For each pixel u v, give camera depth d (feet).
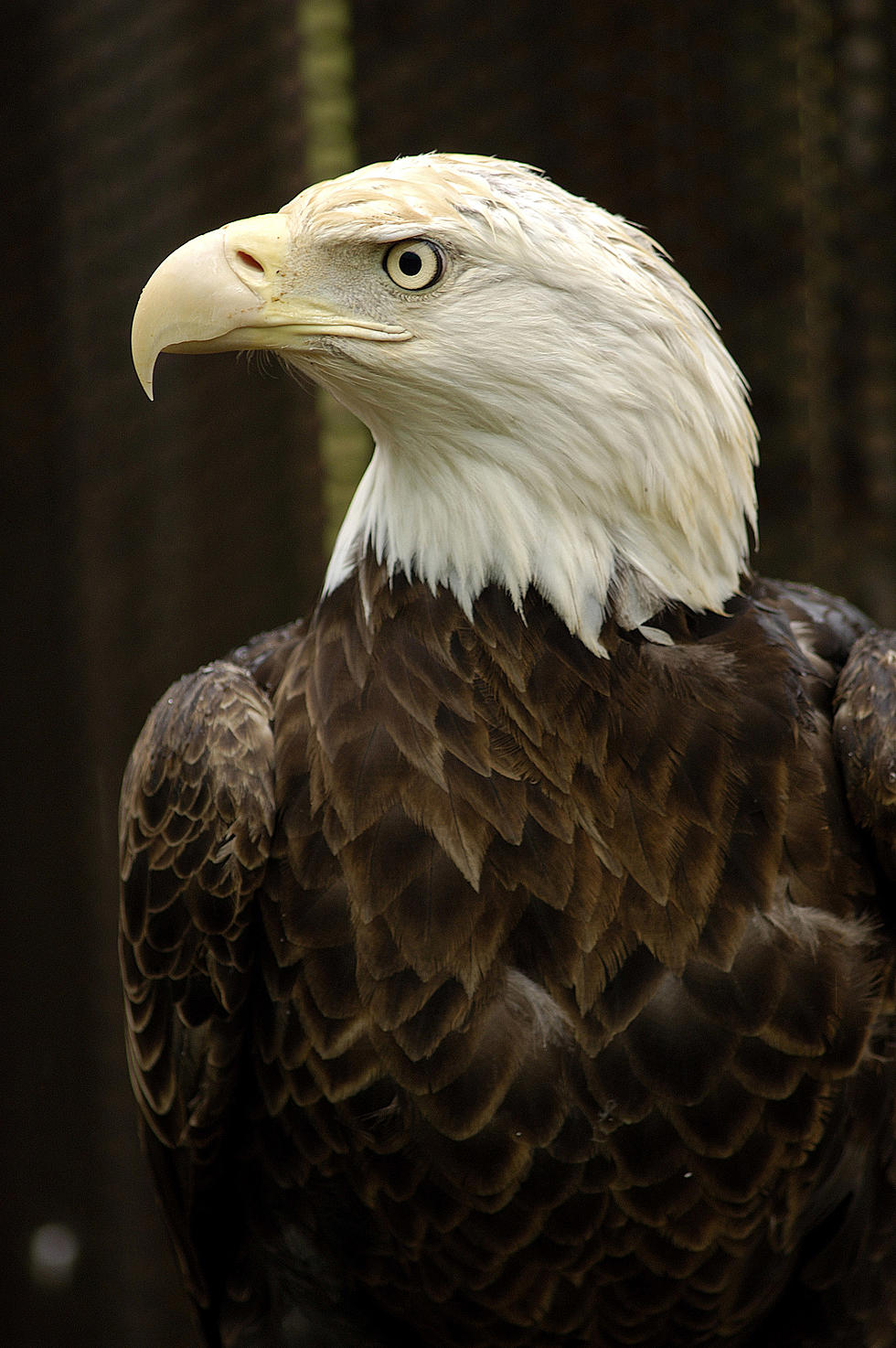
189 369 16.84
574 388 15.61
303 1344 16.05
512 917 15.65
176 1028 15.85
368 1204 15.78
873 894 15.74
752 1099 15.66
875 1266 15.88
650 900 15.64
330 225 15.62
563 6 16.89
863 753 15.69
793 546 17.07
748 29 16.94
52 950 16.88
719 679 15.66
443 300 15.61
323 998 15.70
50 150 16.78
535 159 16.90
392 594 15.70
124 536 16.83
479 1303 15.81
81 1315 16.93
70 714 16.85
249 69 16.80
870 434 17.04
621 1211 15.71
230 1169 15.96
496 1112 15.66
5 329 16.79
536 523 15.65
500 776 15.65
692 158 16.94
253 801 15.74
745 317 17.01
